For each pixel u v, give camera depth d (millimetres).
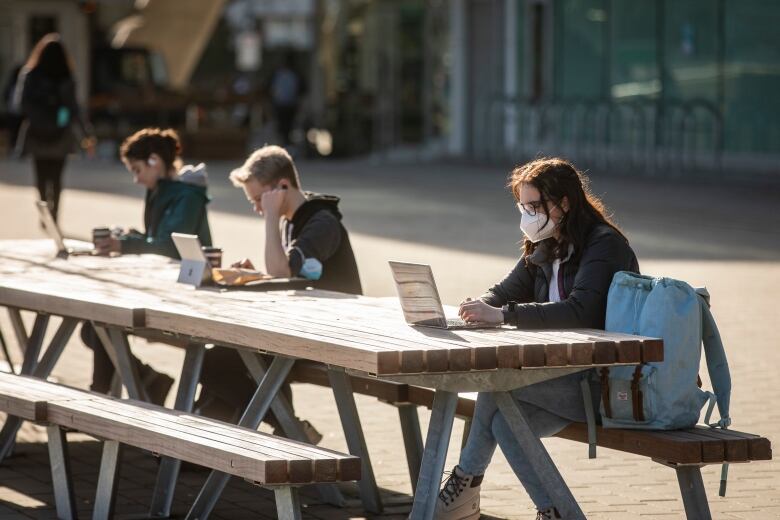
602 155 43938
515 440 8586
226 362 10805
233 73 62969
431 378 8047
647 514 9742
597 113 44594
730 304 18703
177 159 13406
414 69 59094
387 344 7984
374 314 9406
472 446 8867
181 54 53125
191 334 9336
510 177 9055
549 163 8914
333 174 42969
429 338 8227
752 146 38750
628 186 36562
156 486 9828
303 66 59500
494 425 8664
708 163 40000
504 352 7852
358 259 22969
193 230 13219
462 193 36188
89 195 35031
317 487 10211
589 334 8312
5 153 48875
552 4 47688
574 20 46531
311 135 52250
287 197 11336
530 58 48750
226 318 9180
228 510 9977
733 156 39344
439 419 8305
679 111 40969
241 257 22719
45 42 25578
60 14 52500
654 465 11141
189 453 8164
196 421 8820
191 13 51500
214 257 11492
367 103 54375
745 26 38688
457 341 8078
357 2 62094
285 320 9086
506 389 8148
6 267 12219
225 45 66812
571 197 8836
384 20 59750
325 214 11289
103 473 9438
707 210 30719
